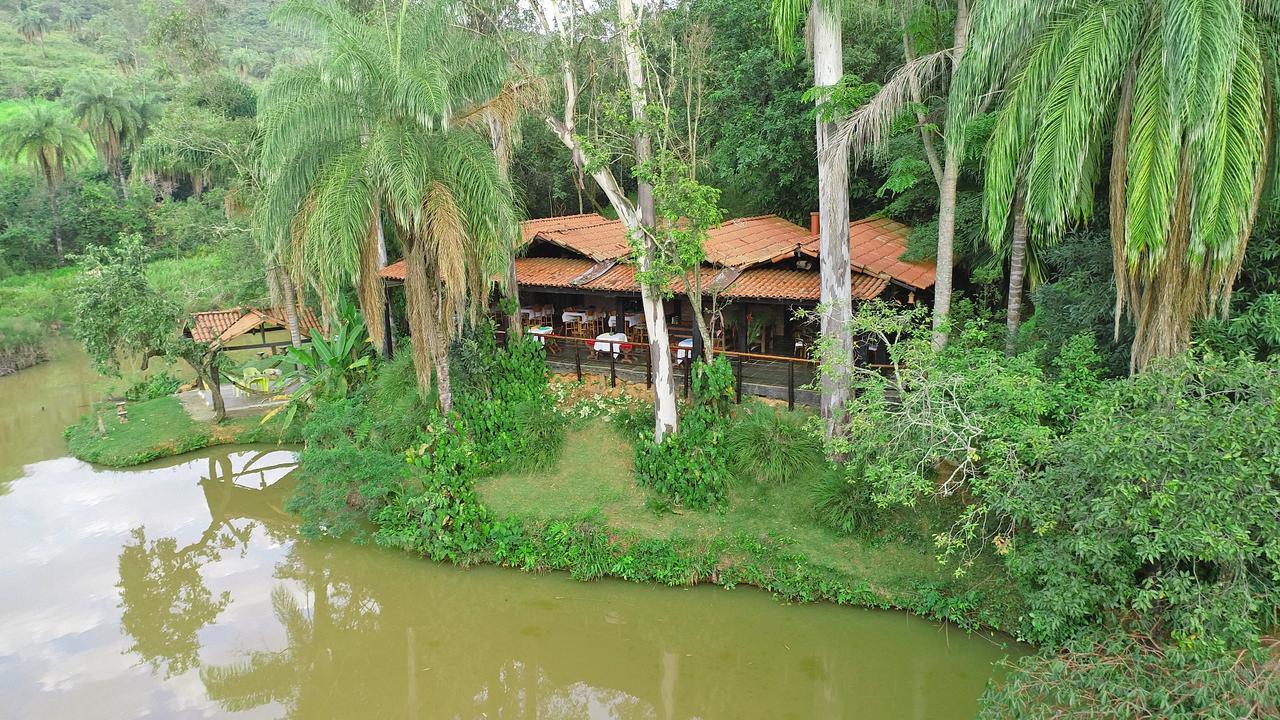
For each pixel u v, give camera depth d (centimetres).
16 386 2886
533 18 1553
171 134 2736
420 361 1566
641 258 1388
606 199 3447
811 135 2120
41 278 4638
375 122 1429
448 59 1469
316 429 1573
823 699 984
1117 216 945
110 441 2002
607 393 1677
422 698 1060
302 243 1474
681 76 1744
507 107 1495
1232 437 752
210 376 2036
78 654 1160
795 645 1084
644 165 1355
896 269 1605
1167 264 918
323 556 1402
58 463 1959
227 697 1059
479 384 1722
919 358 1097
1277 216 973
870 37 2027
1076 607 836
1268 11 859
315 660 1148
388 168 1339
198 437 1994
